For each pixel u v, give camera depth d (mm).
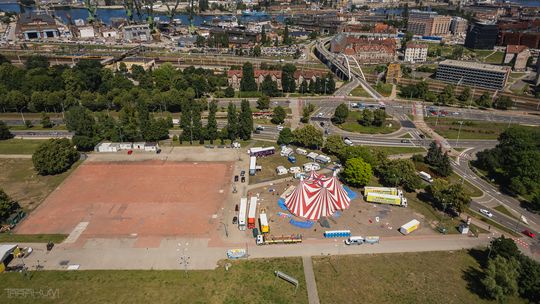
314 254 145625
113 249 147625
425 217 170125
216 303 122750
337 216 169125
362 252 147000
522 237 159625
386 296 126438
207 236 155250
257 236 151875
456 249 150000
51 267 138250
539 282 126062
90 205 175875
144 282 131250
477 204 183500
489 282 124375
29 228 159875
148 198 181375
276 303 123000
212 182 195750
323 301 124000
